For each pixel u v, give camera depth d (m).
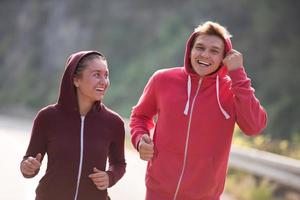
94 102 6.37
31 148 6.32
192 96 6.60
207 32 6.57
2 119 47.47
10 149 21.52
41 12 62.12
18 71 60.78
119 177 6.45
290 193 13.14
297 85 35.41
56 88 54.62
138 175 16.52
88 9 56.69
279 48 38.12
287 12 39.75
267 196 13.14
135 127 7.05
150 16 51.19
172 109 6.60
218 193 6.72
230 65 6.46
